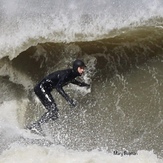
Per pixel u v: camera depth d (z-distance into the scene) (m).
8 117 34.00
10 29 35.56
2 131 31.81
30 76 35.34
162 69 33.62
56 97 33.91
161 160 28.09
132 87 33.69
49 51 35.34
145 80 33.69
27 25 35.50
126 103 33.34
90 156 28.27
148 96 33.22
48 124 31.86
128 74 34.06
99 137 31.95
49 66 35.31
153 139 31.31
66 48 35.12
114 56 34.56
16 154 28.50
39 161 27.78
